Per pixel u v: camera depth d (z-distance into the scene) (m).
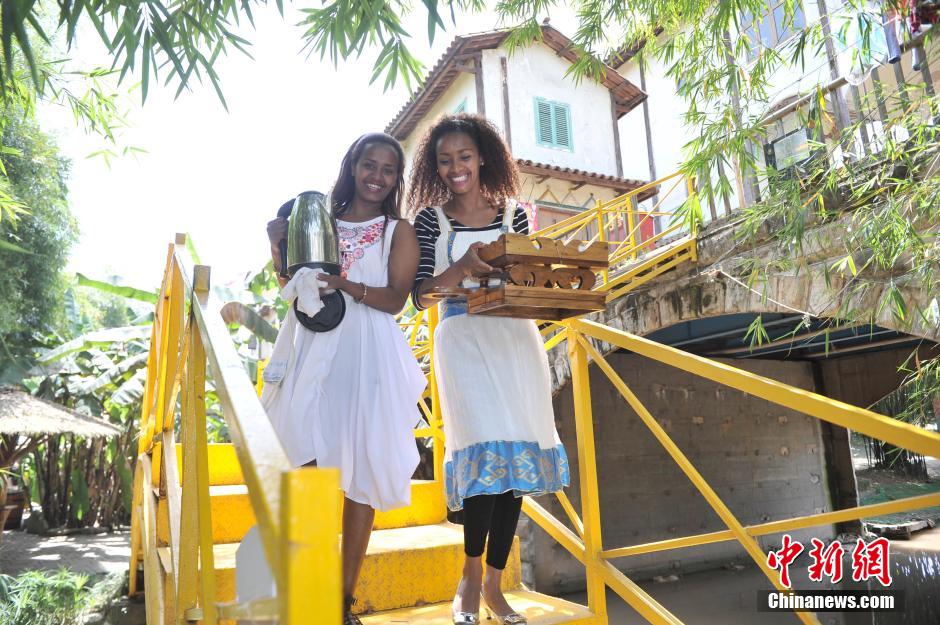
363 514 1.84
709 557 9.95
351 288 1.87
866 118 3.17
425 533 2.55
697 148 2.87
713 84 2.75
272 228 1.99
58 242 11.34
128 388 11.56
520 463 1.91
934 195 2.51
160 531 2.52
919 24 2.07
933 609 7.72
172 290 2.20
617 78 13.81
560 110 13.52
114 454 14.53
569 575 8.50
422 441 9.30
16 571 10.42
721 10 2.57
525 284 1.92
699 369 1.68
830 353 10.23
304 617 0.53
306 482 0.56
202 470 1.31
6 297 10.68
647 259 5.93
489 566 2.05
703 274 5.32
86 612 6.09
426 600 2.22
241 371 1.04
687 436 9.94
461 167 2.17
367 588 2.13
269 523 0.58
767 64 2.74
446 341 2.06
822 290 4.09
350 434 1.83
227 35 2.27
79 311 18.72
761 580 9.20
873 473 14.62
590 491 2.21
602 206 7.11
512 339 2.05
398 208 2.19
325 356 1.84
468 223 2.20
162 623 2.09
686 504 9.77
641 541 9.32
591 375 9.30
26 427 10.30
